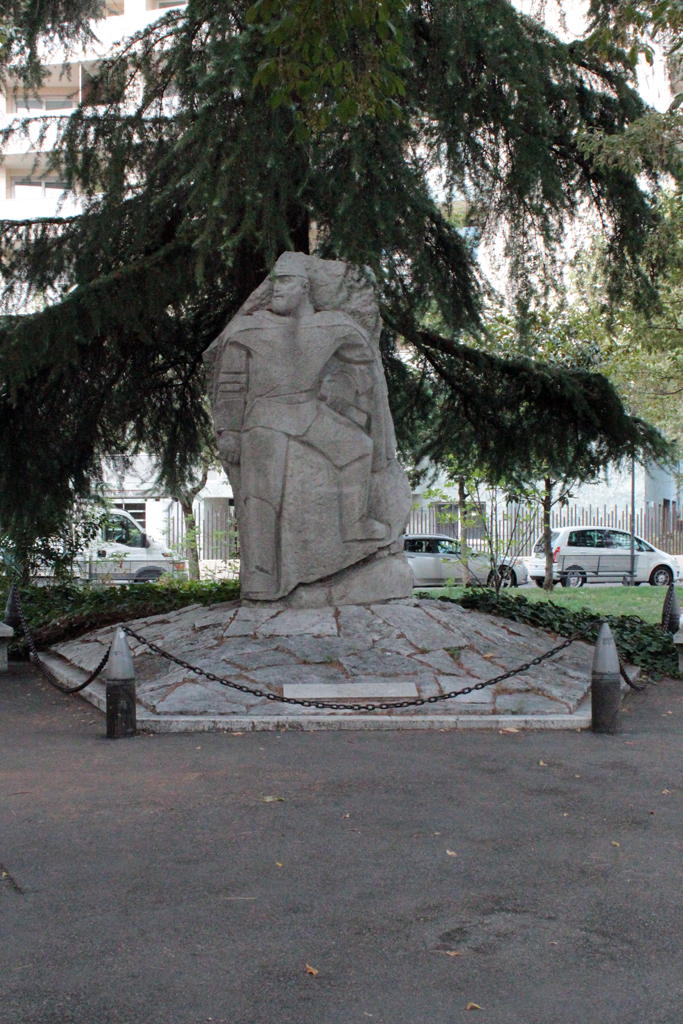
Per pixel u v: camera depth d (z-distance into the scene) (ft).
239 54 32.65
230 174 35.06
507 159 40.37
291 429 36.47
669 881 17.49
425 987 13.82
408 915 16.10
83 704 33.42
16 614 47.98
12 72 45.70
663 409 86.17
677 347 65.21
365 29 29.94
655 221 46.01
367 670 31.32
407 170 36.58
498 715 29.19
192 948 14.97
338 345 36.65
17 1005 13.34
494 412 52.70
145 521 125.70
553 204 40.32
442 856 18.65
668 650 41.73
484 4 36.11
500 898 16.78
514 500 63.87
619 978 14.06
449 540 94.38
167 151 40.27
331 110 33.40
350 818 20.74
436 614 35.86
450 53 35.45
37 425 46.16
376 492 37.50
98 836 19.74
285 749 26.22
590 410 49.16
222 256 39.17
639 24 34.96
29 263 43.50
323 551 36.11
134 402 51.01
